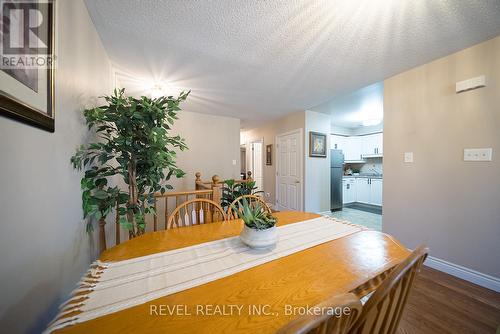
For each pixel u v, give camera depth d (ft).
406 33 5.21
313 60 6.55
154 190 5.44
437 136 6.46
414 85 7.02
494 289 5.33
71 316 1.78
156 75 7.64
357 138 18.34
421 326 4.19
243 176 20.95
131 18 4.68
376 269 2.63
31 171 2.40
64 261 3.17
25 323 2.27
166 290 2.17
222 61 6.63
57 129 3.03
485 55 5.51
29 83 2.31
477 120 5.67
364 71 7.28
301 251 3.15
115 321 1.74
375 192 16.10
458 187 6.03
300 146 13.06
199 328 1.69
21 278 2.21
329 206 13.94
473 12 4.48
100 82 5.49
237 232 4.05
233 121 14.61
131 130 4.52
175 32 5.20
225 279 2.39
